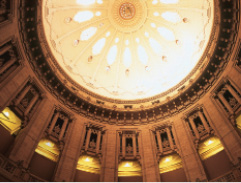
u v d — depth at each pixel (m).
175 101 26.17
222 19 21.42
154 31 33.91
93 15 32.25
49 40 25.86
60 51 28.19
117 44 34.75
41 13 21.64
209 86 23.73
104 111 27.03
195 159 20.05
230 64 21.42
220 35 22.02
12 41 19.27
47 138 20.78
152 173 20.88
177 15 30.41
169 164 22.25
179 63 30.53
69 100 25.72
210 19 24.50
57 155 20.86
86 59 31.91
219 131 20.06
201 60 25.58
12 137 18.59
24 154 17.72
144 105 28.58
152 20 33.44
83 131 23.89
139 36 34.69
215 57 22.98
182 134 22.88
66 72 27.36
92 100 28.02
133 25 34.19
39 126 20.48
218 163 19.06
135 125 26.39
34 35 21.95
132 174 22.25
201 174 18.77
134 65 34.31
